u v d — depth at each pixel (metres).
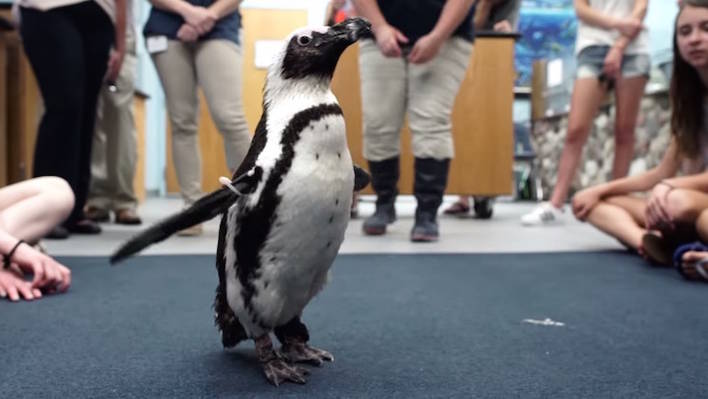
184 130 3.13
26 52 2.78
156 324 1.50
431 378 1.14
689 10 2.30
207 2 2.95
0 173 3.76
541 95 7.03
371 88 3.06
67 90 2.79
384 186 3.27
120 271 2.21
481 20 4.84
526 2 8.09
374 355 1.28
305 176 0.98
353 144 4.29
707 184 2.37
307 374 1.15
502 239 3.21
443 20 2.72
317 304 1.74
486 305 1.74
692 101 2.54
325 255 1.04
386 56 2.84
